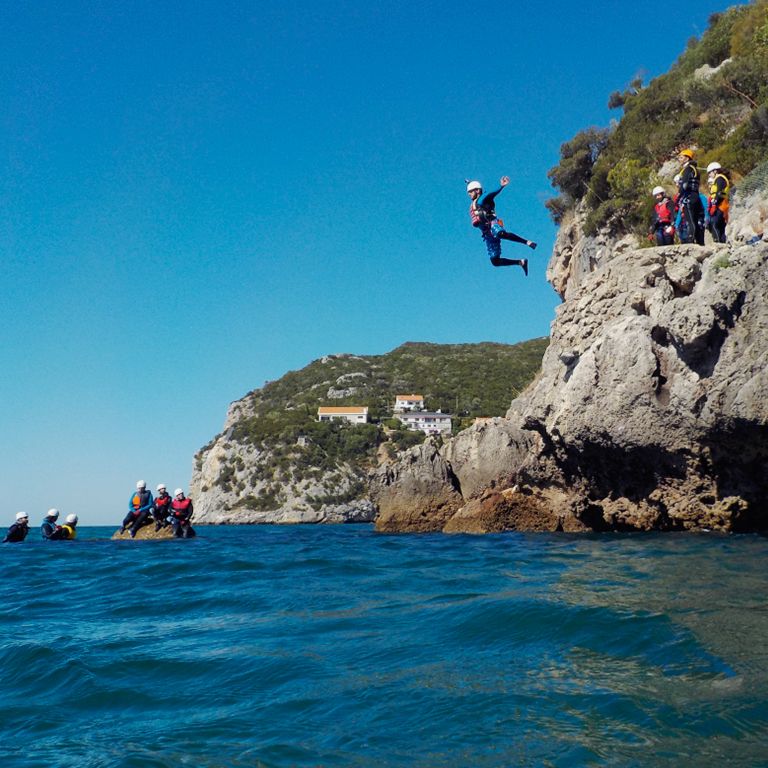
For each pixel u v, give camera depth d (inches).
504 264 510.6
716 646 212.4
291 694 207.8
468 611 294.4
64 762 169.3
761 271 597.9
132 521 1059.9
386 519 1144.8
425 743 166.2
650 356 681.0
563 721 170.1
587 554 513.7
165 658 257.6
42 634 319.3
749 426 596.4
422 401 5546.3
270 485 4379.9
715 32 1381.6
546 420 804.6
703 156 1090.1
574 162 1480.1
